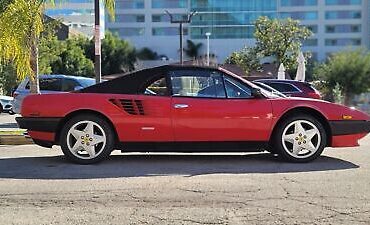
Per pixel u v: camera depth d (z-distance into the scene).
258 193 5.84
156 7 106.75
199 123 7.64
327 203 5.40
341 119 7.86
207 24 103.81
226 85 7.81
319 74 48.28
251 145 7.78
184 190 5.99
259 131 7.70
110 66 76.50
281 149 7.81
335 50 105.25
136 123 7.66
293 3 105.19
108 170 7.27
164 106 7.64
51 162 8.01
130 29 107.38
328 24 105.50
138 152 8.29
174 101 7.67
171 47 106.25
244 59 48.06
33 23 12.07
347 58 42.66
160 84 7.80
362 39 105.25
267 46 46.31
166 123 7.64
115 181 6.51
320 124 7.84
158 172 7.11
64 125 7.75
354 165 7.63
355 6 104.88
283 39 46.06
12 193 5.91
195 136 7.68
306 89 16.80
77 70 59.44
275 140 7.81
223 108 7.64
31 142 10.55
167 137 7.69
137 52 89.44
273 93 8.34
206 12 103.94
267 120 7.70
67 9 102.56
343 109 7.92
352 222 4.77
